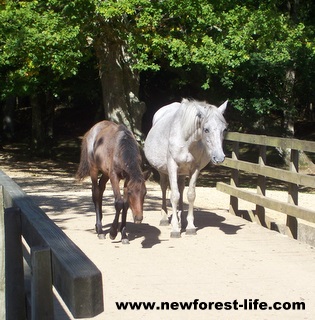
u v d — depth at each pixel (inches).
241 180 908.6
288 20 693.3
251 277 262.2
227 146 1175.0
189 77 852.6
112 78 748.0
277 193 619.8
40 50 631.8
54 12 655.8
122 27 650.2
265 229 372.2
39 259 102.0
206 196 563.2
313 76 827.4
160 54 647.8
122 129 311.4
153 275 263.1
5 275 138.2
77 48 646.5
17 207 139.6
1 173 194.1
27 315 137.8
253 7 682.8
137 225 375.2
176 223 340.5
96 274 81.5
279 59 681.6
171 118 346.0
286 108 847.7
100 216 337.1
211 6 627.5
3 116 1305.4
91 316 80.8
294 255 304.0
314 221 315.9
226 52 627.5
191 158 331.0
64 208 446.9
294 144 339.0
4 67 772.0
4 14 617.0
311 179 320.8
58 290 93.3
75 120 1465.3
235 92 825.5
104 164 314.8
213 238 340.8
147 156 369.7
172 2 607.2
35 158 1037.8
